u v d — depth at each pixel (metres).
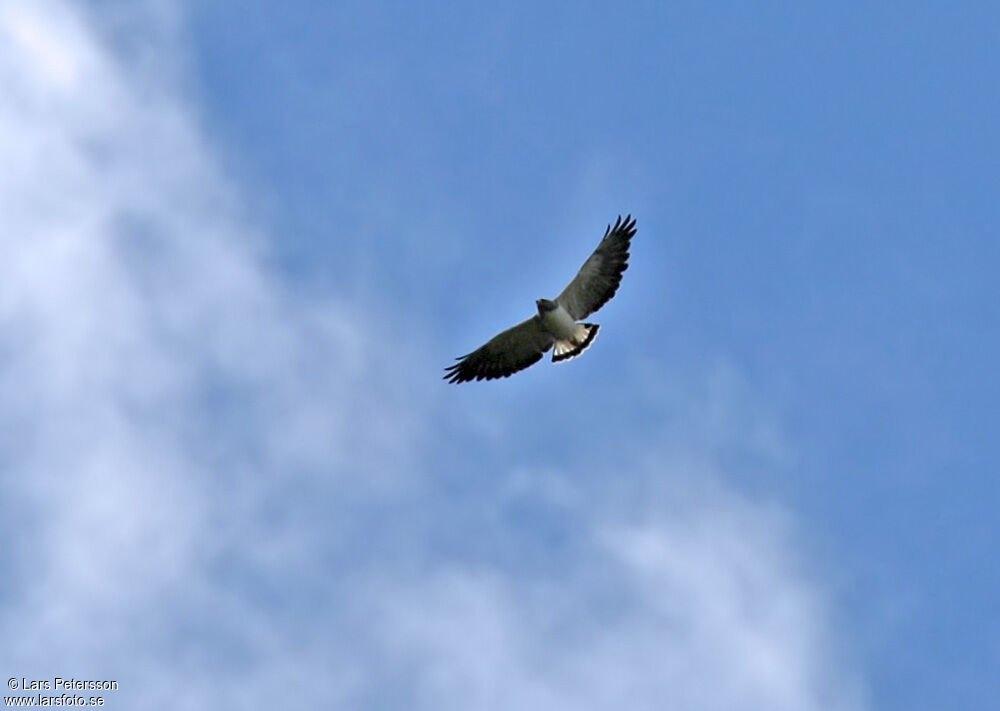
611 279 91.31
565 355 91.38
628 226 91.44
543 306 91.00
